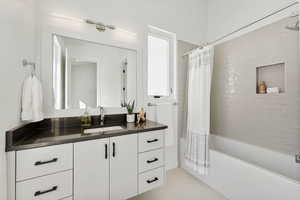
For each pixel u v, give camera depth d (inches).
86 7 60.5
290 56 63.3
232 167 59.3
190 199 61.9
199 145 75.5
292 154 62.4
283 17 65.9
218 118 95.1
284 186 43.4
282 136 65.9
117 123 65.7
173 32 88.4
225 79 91.3
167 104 87.6
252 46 77.5
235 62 85.5
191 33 96.8
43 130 51.6
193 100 80.8
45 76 53.1
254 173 51.4
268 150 69.6
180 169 89.5
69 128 55.6
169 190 68.4
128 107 69.5
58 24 55.1
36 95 42.8
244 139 81.0
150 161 55.2
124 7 70.0
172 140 89.4
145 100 77.8
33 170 35.4
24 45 41.8
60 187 38.7
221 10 94.7
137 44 74.2
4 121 32.0
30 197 35.1
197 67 79.4
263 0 73.7
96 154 44.1
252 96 77.6
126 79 71.6
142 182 53.4
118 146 48.0
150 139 55.5
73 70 59.1
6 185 32.7
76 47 59.7
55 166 38.0
